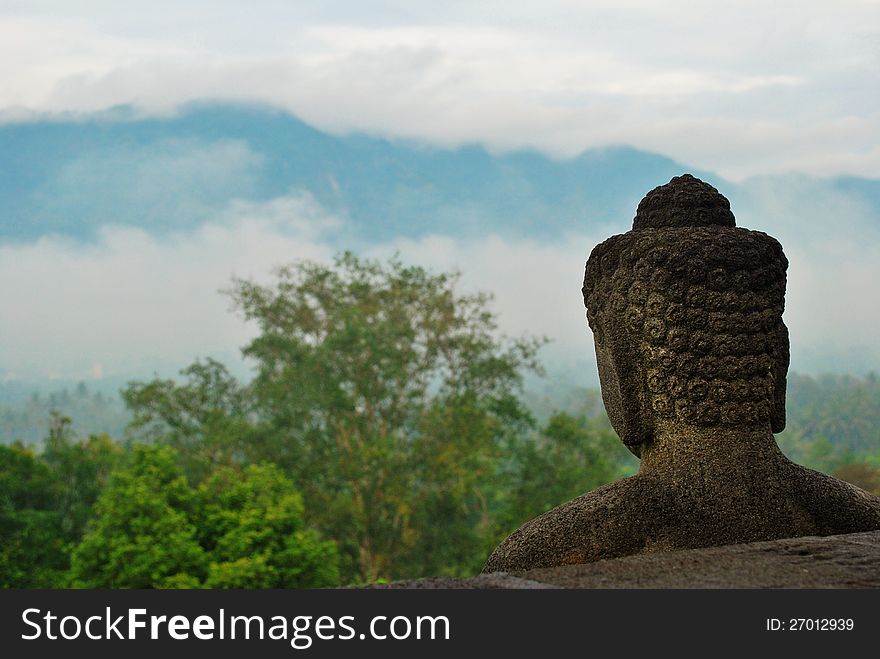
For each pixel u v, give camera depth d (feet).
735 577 10.91
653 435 14.21
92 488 97.96
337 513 89.30
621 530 13.33
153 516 67.92
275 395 94.12
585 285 15.26
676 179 15.25
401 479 90.68
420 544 93.20
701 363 13.82
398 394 96.53
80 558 67.97
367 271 104.68
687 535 13.32
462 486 90.02
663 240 14.17
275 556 65.92
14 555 86.69
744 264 14.03
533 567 13.34
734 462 13.65
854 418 279.08
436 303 99.45
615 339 14.34
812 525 13.48
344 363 93.04
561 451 98.17
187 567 65.98
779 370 14.39
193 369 99.40
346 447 94.79
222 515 69.77
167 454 74.08
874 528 13.62
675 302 13.92
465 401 96.22
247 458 92.79
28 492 93.91
